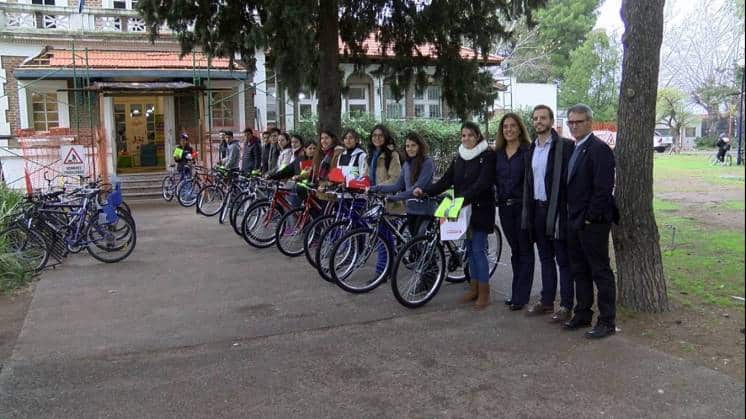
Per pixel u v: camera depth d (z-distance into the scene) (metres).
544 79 42.66
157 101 19.11
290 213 8.36
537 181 5.46
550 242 5.58
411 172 6.57
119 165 18.89
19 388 4.25
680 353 4.62
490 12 11.95
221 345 5.06
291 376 4.39
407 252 6.05
